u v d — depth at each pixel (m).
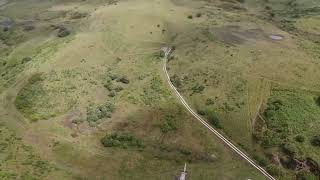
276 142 63.69
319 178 58.69
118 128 68.38
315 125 65.50
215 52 87.00
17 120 71.44
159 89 77.25
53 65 87.75
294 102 70.19
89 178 58.44
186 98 74.62
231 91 74.31
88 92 77.19
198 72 80.25
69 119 70.56
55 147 64.44
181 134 66.94
